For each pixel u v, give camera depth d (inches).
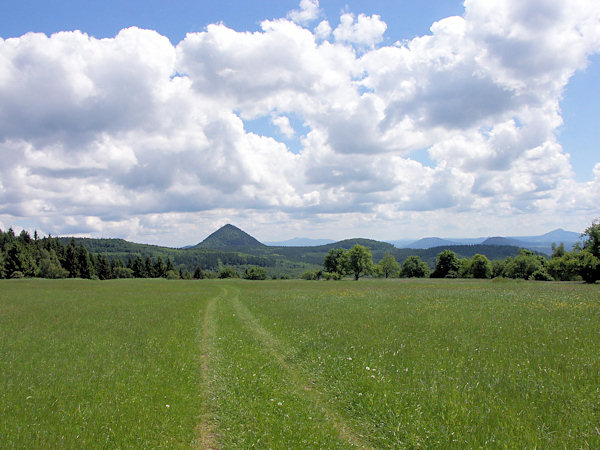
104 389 387.2
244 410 340.2
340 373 431.8
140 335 708.0
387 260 5526.6
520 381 368.8
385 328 697.0
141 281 3772.1
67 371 452.8
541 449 244.7
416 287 2098.9
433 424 292.2
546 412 296.7
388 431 292.2
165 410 338.6
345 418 327.0
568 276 2758.4
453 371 412.8
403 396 347.6
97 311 1120.2
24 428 290.2
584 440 251.6
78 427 296.4
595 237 2452.0
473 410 308.0
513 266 4212.6
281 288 2404.0
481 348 507.5
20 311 1123.3
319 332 688.4
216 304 1387.8
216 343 643.5
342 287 2324.1
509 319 749.3
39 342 638.5
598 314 767.7
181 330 767.7
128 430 296.2
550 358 442.0
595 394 325.7
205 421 326.6
